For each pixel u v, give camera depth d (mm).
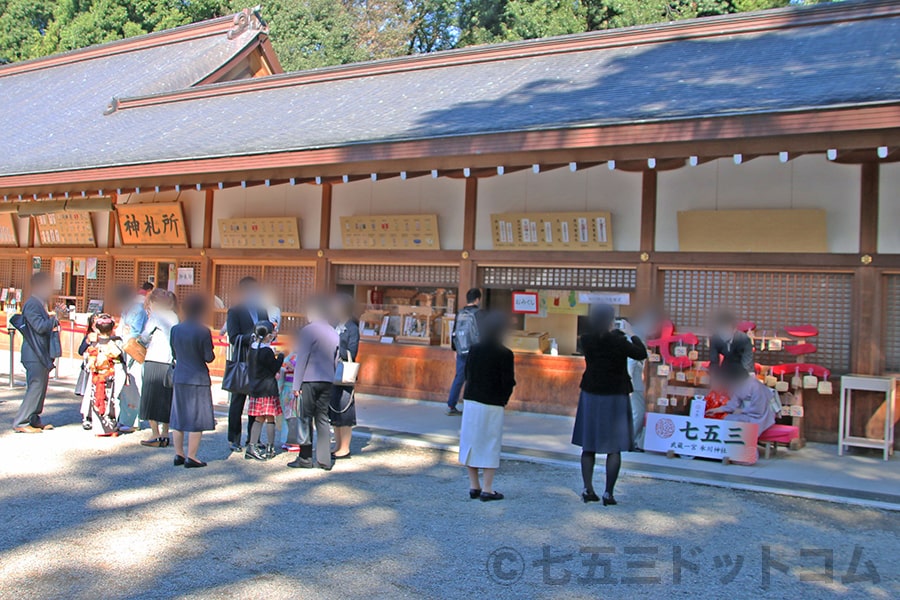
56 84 19812
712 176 9141
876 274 8211
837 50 9547
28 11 32125
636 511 5887
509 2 24969
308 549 4934
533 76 11758
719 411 7828
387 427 9008
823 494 6320
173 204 13320
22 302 15492
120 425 8547
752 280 8992
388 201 11406
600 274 10031
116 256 14352
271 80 14867
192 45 19453
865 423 8219
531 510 5875
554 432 8969
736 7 22703
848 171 8430
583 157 8008
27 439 7973
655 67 10680
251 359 7348
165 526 5324
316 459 7090
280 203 12445
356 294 12031
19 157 13367
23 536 5051
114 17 27969
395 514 5719
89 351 8281
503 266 10594
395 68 13961
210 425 7020
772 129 6773
